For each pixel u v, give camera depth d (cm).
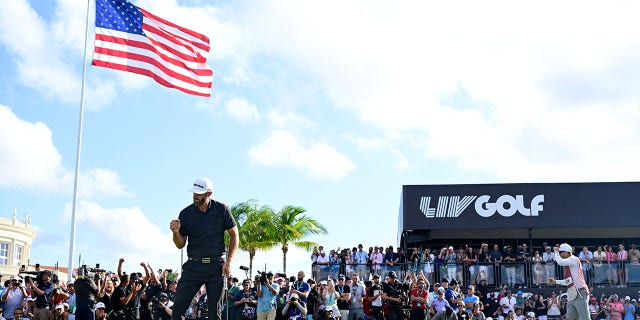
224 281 895
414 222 3156
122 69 1908
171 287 2083
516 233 3441
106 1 1916
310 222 4275
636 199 3116
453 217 3142
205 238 882
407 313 2267
